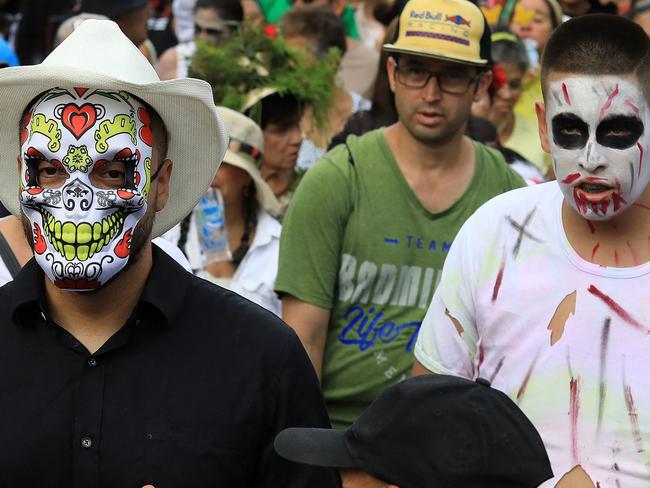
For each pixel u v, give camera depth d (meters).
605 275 3.34
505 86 6.41
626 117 3.27
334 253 4.53
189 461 2.96
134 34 7.14
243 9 8.18
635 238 3.34
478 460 2.54
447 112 4.53
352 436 2.69
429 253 4.57
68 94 3.02
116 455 2.95
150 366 3.01
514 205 3.50
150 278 3.06
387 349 4.57
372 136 4.64
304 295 4.50
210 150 3.27
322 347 4.57
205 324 3.07
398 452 2.59
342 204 4.52
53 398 2.97
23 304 3.01
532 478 2.57
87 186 2.99
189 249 5.07
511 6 7.17
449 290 3.56
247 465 3.03
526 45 6.89
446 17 4.56
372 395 4.59
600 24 3.30
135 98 3.06
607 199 3.29
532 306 3.39
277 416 3.05
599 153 3.27
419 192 4.57
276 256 5.12
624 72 3.26
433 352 3.61
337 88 6.14
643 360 3.29
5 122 3.18
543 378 3.35
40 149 3.00
